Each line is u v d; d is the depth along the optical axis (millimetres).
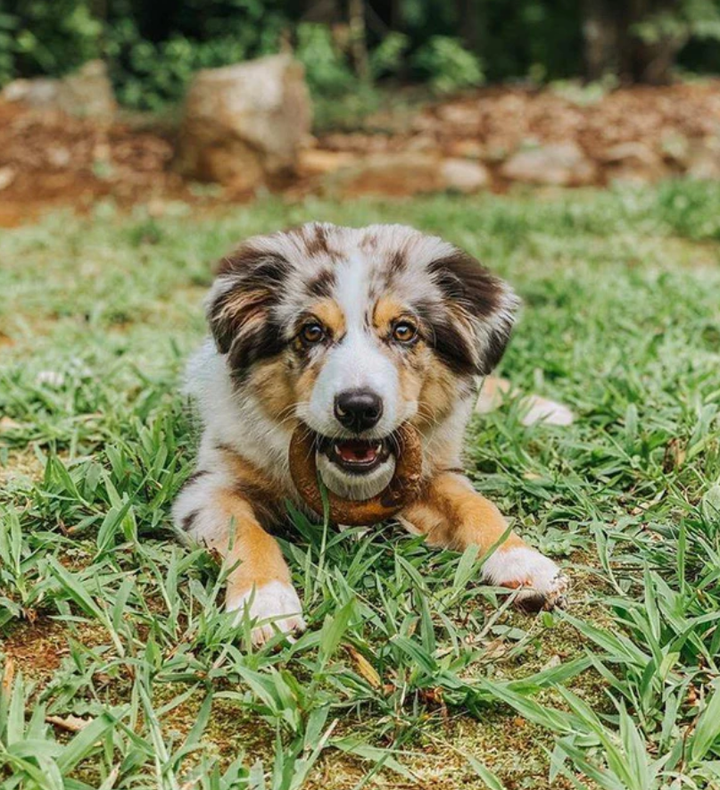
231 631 869
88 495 1064
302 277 1039
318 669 836
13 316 1764
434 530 1051
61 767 754
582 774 780
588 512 1051
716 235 2348
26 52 3855
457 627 914
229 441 1075
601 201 2611
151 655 847
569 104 3602
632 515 1073
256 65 3053
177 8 4449
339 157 3242
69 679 832
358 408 962
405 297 1032
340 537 992
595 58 3980
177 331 1680
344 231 1085
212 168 2979
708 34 4043
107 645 877
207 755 790
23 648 886
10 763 759
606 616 934
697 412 1219
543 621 906
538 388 1377
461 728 819
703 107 3537
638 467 1149
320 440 1022
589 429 1260
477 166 3051
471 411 1128
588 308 1721
